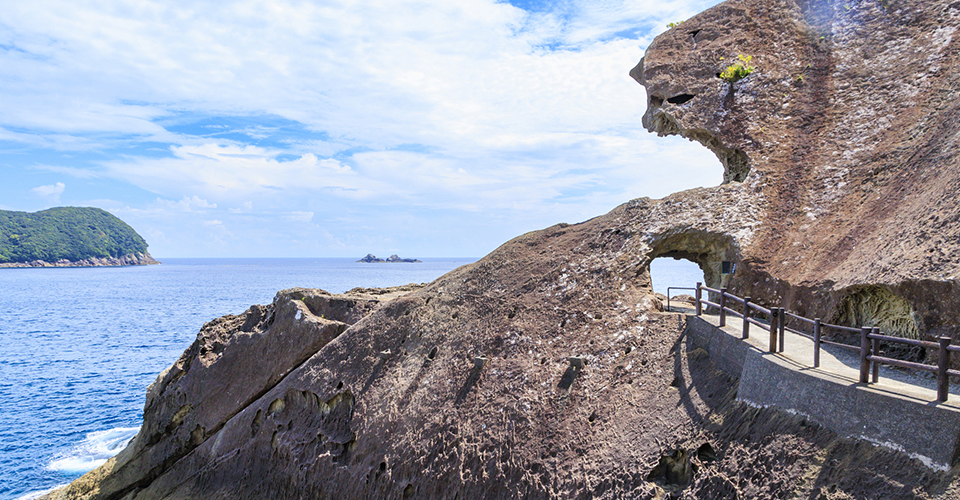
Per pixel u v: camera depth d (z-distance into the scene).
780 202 19.94
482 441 16.84
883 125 20.06
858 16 23.64
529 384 17.59
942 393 9.12
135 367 54.59
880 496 9.09
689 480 12.78
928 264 13.22
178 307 110.88
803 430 10.96
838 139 20.81
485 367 19.02
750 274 18.34
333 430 20.88
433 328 21.91
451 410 18.31
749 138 22.12
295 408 22.69
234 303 118.25
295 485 20.47
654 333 17.28
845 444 10.10
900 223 15.74
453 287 23.73
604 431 15.21
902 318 14.17
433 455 17.52
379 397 20.47
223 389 25.27
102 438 35.09
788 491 10.41
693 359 15.65
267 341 25.17
